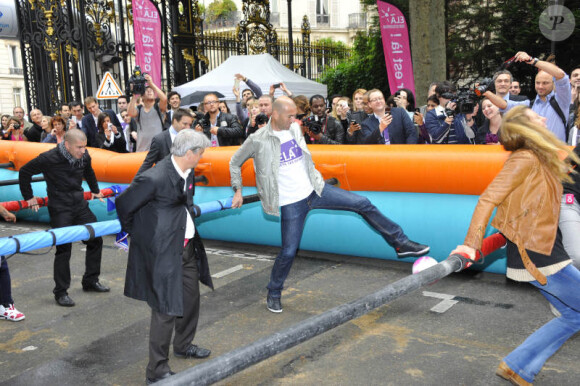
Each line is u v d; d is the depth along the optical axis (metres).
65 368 3.37
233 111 12.33
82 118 8.51
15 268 5.80
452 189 4.62
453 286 4.52
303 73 19.47
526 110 2.57
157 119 6.62
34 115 9.74
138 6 10.60
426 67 9.09
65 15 12.91
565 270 2.49
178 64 14.67
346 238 5.38
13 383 3.18
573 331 2.61
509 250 2.59
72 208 4.60
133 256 2.98
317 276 5.02
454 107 5.20
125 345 3.70
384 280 4.80
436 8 8.92
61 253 4.52
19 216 8.52
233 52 16.86
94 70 14.23
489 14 17.02
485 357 3.22
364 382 3.01
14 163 8.15
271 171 3.92
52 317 4.30
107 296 4.78
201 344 3.64
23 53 13.51
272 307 4.15
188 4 14.73
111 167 6.79
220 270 5.38
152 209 2.87
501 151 4.39
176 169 2.89
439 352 3.33
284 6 37.28
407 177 4.79
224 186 6.11
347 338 3.61
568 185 3.14
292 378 3.09
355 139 5.80
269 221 5.89
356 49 23.28
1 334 3.97
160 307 2.84
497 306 4.02
